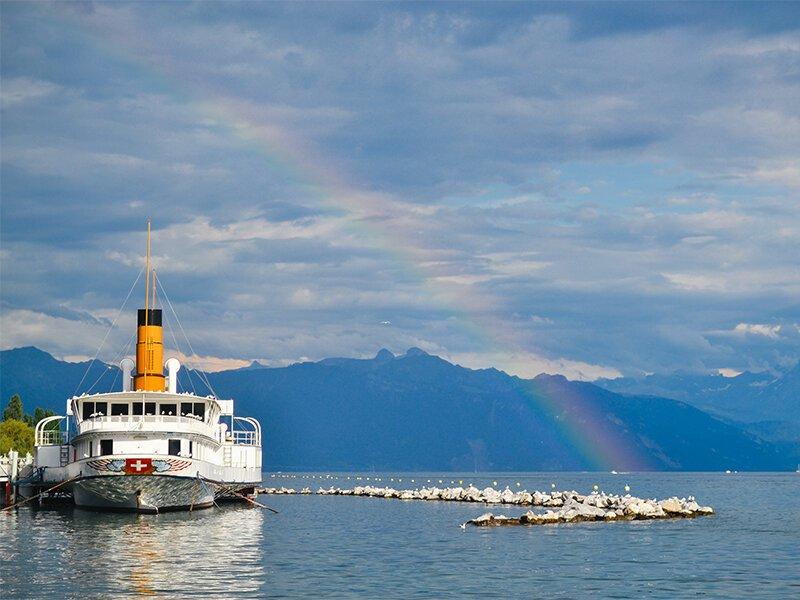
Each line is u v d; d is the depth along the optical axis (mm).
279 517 140125
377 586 72438
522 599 67875
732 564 86438
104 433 122125
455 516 149000
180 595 67188
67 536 101625
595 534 113625
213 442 135250
